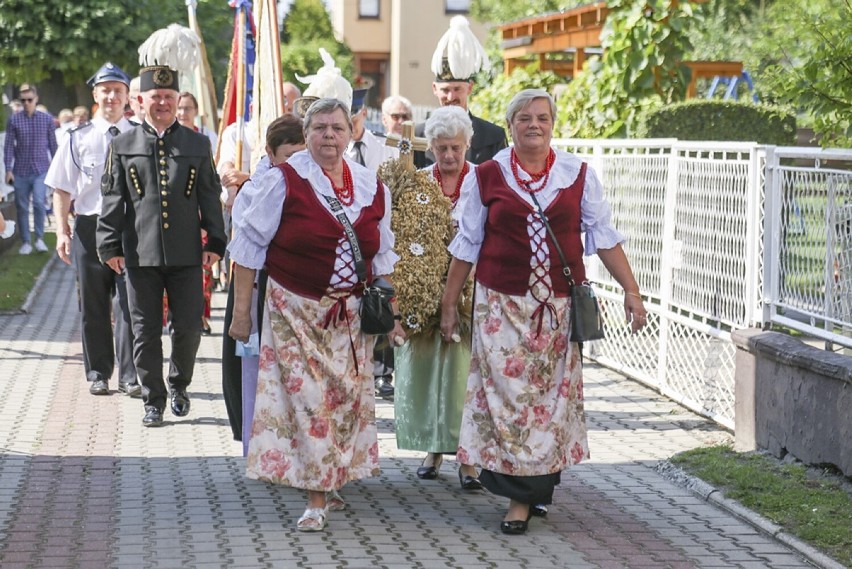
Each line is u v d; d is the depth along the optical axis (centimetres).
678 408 1066
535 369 713
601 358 1277
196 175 995
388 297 719
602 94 1583
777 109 1535
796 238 886
